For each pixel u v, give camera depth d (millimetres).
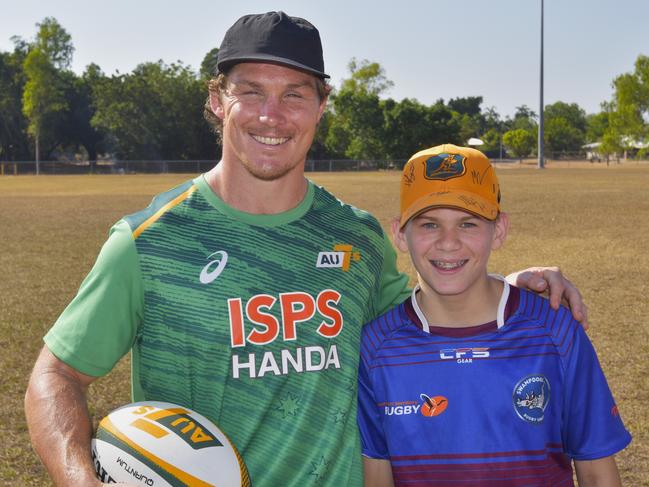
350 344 2273
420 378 2262
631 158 98125
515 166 77625
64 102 78312
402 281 2629
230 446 2055
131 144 77250
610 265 11148
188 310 2115
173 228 2164
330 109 77188
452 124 72500
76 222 18359
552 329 2258
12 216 20203
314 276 2250
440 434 2234
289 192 2285
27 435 4879
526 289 2469
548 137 119562
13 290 9469
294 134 2262
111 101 75500
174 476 1954
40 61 73938
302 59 2230
